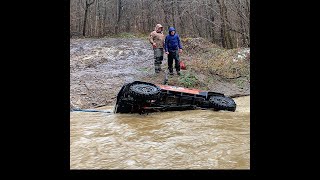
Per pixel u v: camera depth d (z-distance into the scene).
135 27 21.88
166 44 12.05
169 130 6.98
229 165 4.77
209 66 13.38
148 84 8.82
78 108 9.91
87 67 14.15
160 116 8.52
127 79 12.20
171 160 5.12
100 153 5.54
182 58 15.00
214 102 9.08
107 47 17.70
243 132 6.62
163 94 9.03
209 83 12.14
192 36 19.31
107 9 22.06
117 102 9.00
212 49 15.92
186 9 19.73
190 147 5.74
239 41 16.80
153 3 21.33
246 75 12.78
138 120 8.09
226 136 6.32
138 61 14.95
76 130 7.14
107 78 12.29
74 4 21.64
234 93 11.67
